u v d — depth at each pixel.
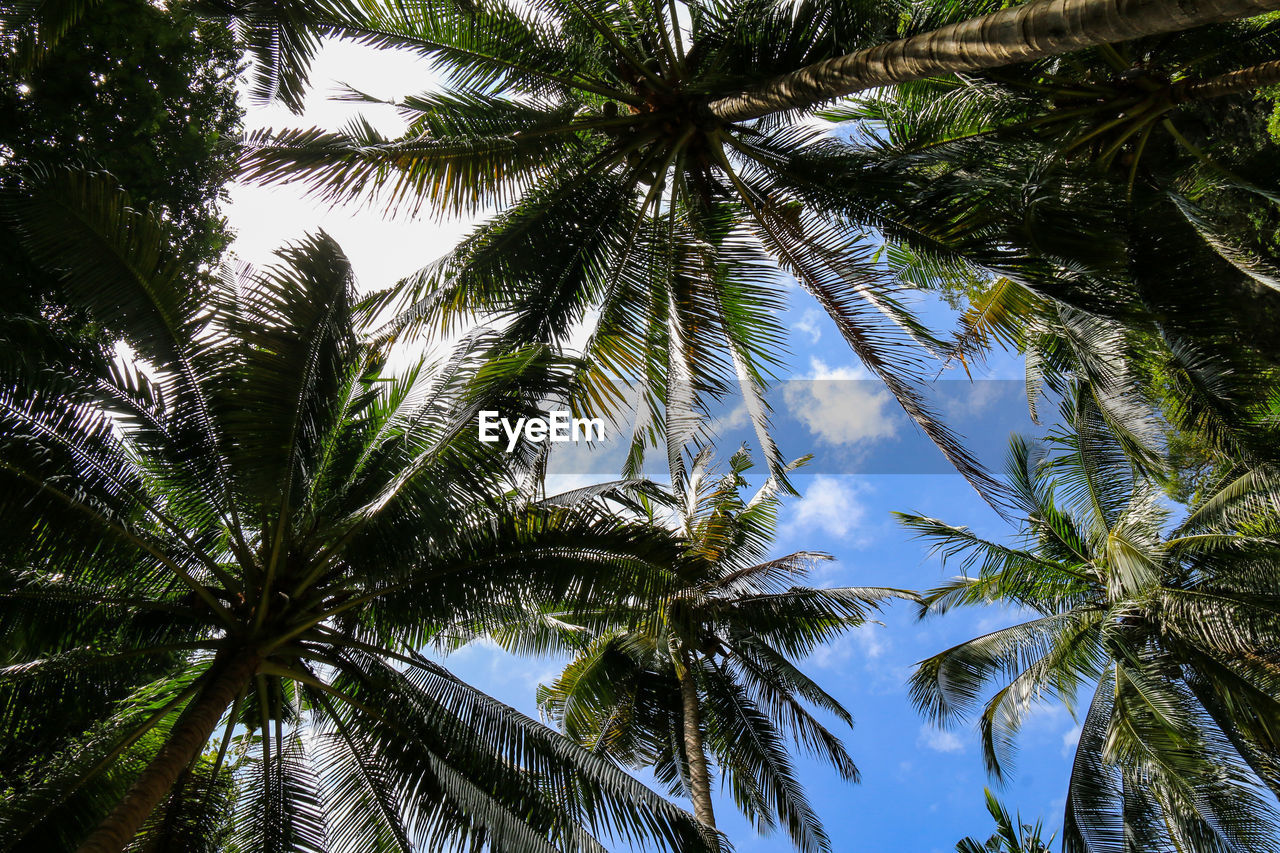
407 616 7.29
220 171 9.84
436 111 7.94
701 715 14.63
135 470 6.66
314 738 8.00
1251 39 9.03
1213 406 9.19
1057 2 4.50
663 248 9.45
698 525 14.30
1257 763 12.55
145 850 6.74
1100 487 13.18
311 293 6.57
